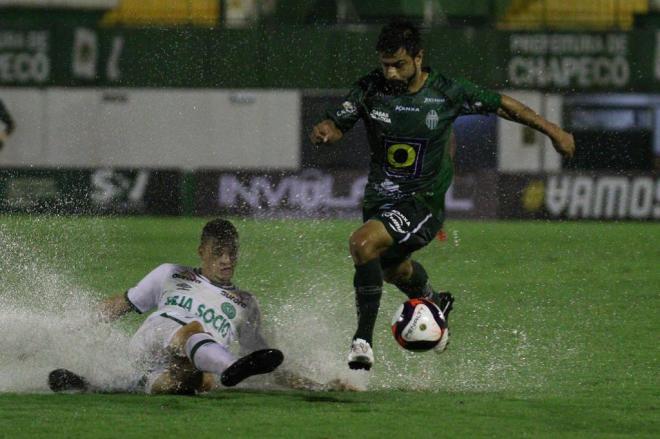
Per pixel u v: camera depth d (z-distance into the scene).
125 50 72.88
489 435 16.09
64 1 78.19
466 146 72.69
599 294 36.16
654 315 31.53
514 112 20.52
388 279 22.03
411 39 19.92
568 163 73.69
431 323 19.67
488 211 71.38
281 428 16.33
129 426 16.38
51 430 16.08
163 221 66.62
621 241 56.25
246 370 17.80
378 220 20.44
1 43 72.25
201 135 73.25
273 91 73.19
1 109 72.38
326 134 20.31
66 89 72.50
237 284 36.12
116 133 72.88
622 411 18.16
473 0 76.94
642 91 73.75
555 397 19.59
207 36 73.19
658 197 70.88
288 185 72.69
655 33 73.50
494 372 22.72
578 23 74.88
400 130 20.56
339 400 18.88
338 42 73.38
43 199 71.88
